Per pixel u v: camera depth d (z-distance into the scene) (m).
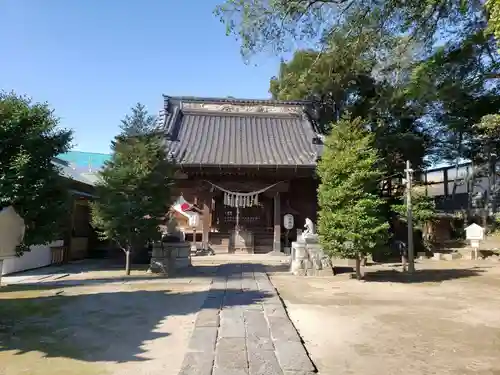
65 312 6.81
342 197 10.55
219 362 4.23
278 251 18.11
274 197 18.75
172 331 5.68
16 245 5.66
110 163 11.20
